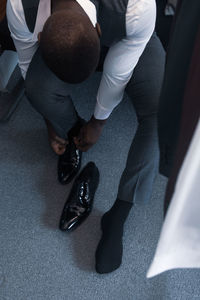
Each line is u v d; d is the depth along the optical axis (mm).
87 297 1015
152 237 1130
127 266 1068
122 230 1077
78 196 1169
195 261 453
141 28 844
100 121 1174
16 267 1068
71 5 716
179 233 417
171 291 1021
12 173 1273
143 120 955
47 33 657
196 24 415
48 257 1089
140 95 979
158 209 1190
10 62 1461
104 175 1269
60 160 1263
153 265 438
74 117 1230
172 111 507
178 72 469
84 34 646
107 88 1022
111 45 926
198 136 321
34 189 1234
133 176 940
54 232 1140
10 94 1479
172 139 532
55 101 1067
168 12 1165
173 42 505
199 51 377
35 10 817
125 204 1034
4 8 1145
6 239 1124
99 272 1044
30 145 1342
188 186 355
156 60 1013
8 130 1384
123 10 807
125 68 946
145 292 1021
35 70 1021
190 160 333
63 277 1051
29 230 1145
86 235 1133
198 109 367
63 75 716
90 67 704
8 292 1022
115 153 1323
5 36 1188
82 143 1257
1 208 1190
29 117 1418
